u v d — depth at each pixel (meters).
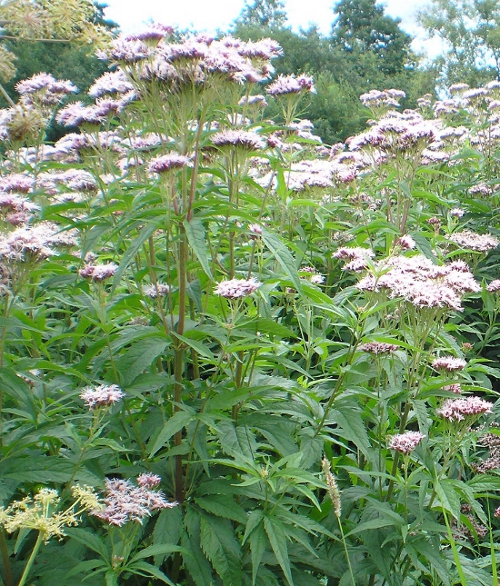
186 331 4.02
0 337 3.87
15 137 5.94
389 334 4.70
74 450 3.82
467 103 12.73
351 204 8.99
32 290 5.25
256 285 3.94
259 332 4.34
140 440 4.01
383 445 4.67
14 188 5.05
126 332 4.02
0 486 3.16
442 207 9.28
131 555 3.66
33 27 6.33
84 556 3.60
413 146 6.62
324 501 4.21
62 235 5.81
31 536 3.66
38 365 3.50
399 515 3.78
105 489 3.35
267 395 4.27
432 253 6.09
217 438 4.41
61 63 29.27
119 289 5.19
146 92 4.60
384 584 4.22
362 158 9.38
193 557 3.49
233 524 4.15
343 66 56.06
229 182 4.73
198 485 3.90
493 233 8.80
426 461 4.05
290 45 55.22
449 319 7.31
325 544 4.20
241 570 3.47
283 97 6.23
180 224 4.09
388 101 12.92
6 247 3.49
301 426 4.59
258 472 3.46
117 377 3.92
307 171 7.55
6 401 4.28
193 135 4.63
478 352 7.05
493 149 11.23
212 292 4.62
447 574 3.69
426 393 4.30
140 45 4.53
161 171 3.97
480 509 3.89
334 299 5.42
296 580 3.77
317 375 5.41
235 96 4.93
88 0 6.52
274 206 5.91
